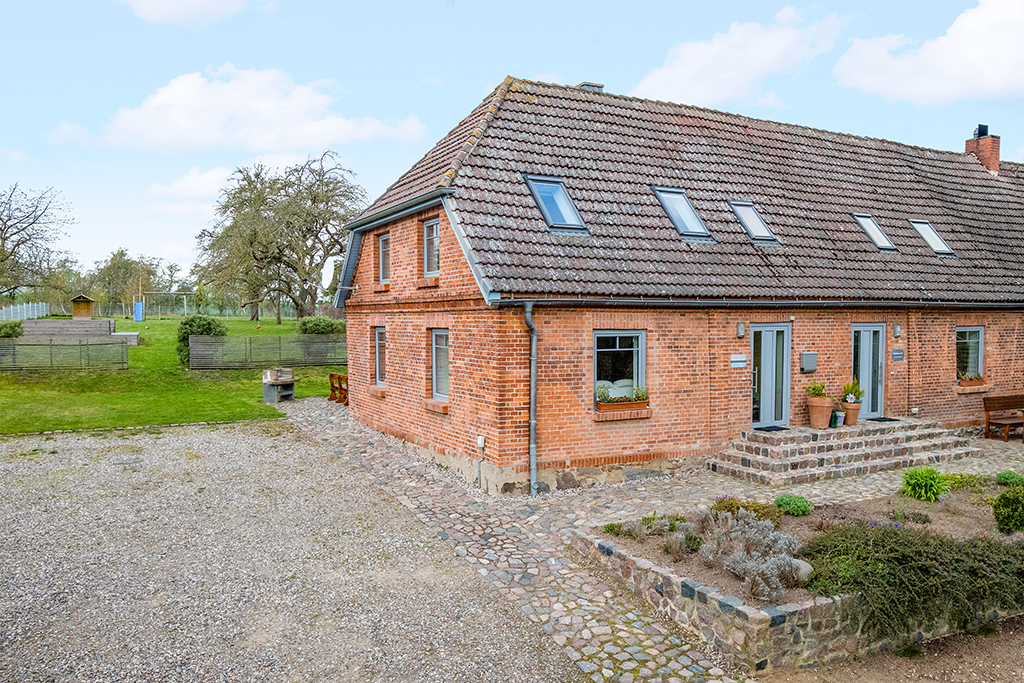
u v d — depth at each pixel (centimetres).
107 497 1068
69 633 642
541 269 1079
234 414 1794
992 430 1556
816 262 1369
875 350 1458
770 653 596
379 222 1491
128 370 2472
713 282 1205
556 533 921
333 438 1523
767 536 749
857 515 876
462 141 1319
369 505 1045
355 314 1717
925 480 959
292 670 584
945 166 1922
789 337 1341
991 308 1565
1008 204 1891
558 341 1110
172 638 636
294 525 953
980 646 674
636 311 1172
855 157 1761
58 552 841
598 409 1145
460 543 888
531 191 1219
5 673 570
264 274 3712
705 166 1474
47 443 1427
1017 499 824
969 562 706
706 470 1248
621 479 1171
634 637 648
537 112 1392
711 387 1249
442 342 1284
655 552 765
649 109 1559
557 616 689
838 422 1348
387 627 663
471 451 1156
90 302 4034
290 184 3744
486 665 596
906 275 1451
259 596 729
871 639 650
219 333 2733
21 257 3453
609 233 1205
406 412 1423
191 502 1049
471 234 1087
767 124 1712
